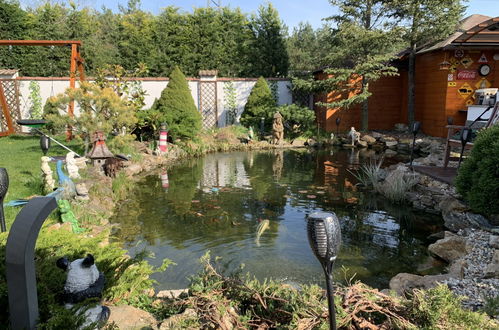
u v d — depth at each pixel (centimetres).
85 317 176
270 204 643
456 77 1344
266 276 383
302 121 1498
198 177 866
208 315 231
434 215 580
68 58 1805
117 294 255
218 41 1945
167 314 259
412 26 1411
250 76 2011
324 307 217
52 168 722
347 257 432
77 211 525
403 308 221
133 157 963
